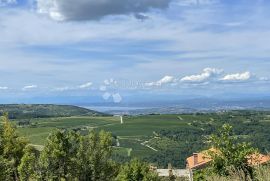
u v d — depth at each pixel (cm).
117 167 2758
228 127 1886
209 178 1753
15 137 2833
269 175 1478
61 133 2511
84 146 2581
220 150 1800
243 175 1602
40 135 14462
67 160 2486
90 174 2584
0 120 2881
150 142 17688
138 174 4528
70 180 2480
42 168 2441
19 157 2752
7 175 2495
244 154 1731
